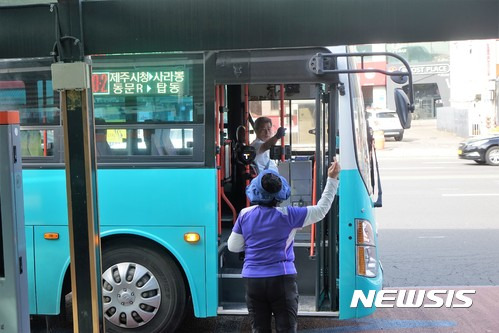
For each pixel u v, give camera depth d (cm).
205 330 548
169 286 476
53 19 358
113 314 480
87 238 349
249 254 381
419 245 883
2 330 357
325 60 445
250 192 386
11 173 349
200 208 463
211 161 461
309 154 610
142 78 464
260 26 343
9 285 353
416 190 1455
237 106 595
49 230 473
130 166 467
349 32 339
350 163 459
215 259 465
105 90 467
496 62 3125
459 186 1505
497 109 2952
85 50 351
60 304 480
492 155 1998
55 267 475
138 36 349
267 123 576
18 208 355
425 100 4241
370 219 469
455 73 3688
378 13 336
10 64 469
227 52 455
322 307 475
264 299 378
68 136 347
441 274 728
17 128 355
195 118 461
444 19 333
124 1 348
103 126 467
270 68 451
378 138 2817
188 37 347
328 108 473
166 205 465
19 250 355
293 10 340
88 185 347
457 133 3306
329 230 473
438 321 566
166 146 465
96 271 354
